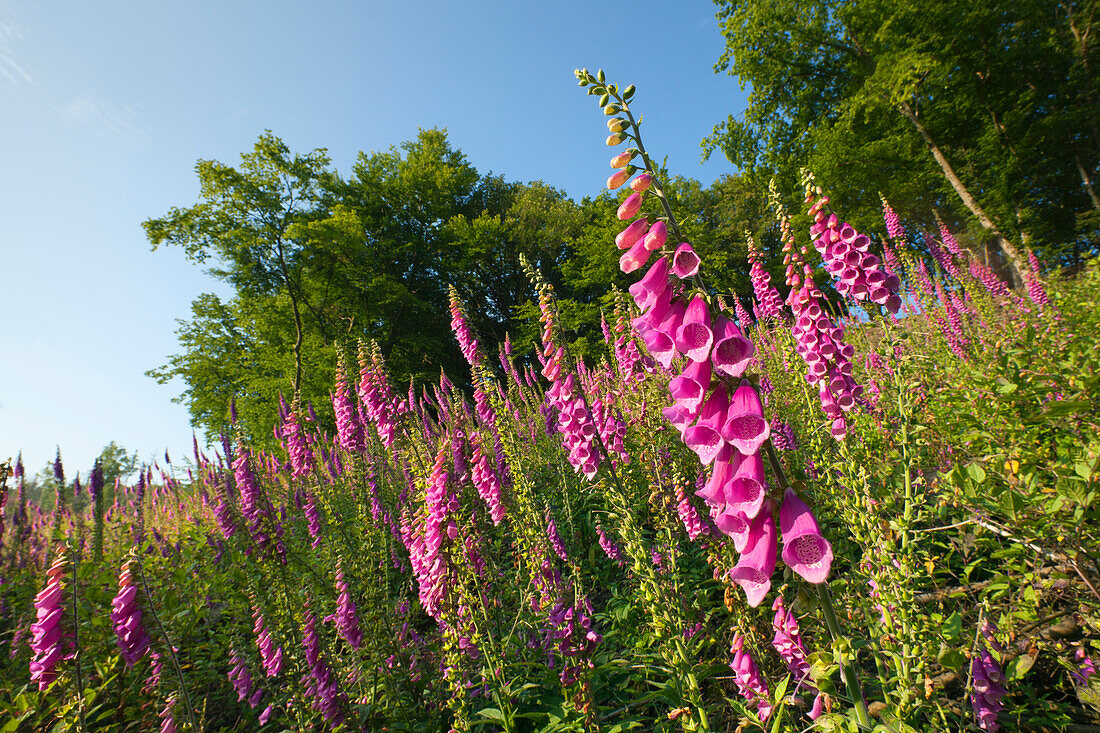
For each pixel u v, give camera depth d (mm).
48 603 3689
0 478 5910
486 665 3686
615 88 2109
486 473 4750
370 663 4270
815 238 4309
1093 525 2648
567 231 45875
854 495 2986
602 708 3602
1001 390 3629
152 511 12031
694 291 1878
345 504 8000
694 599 3852
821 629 2771
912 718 2201
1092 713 2463
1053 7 23000
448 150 52969
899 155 24953
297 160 34969
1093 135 21797
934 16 23016
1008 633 2633
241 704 4719
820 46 30125
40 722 4016
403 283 44969
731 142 34281
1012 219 22172
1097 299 7375
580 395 4633
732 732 2994
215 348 37031
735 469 1842
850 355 4066
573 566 4203
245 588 5445
